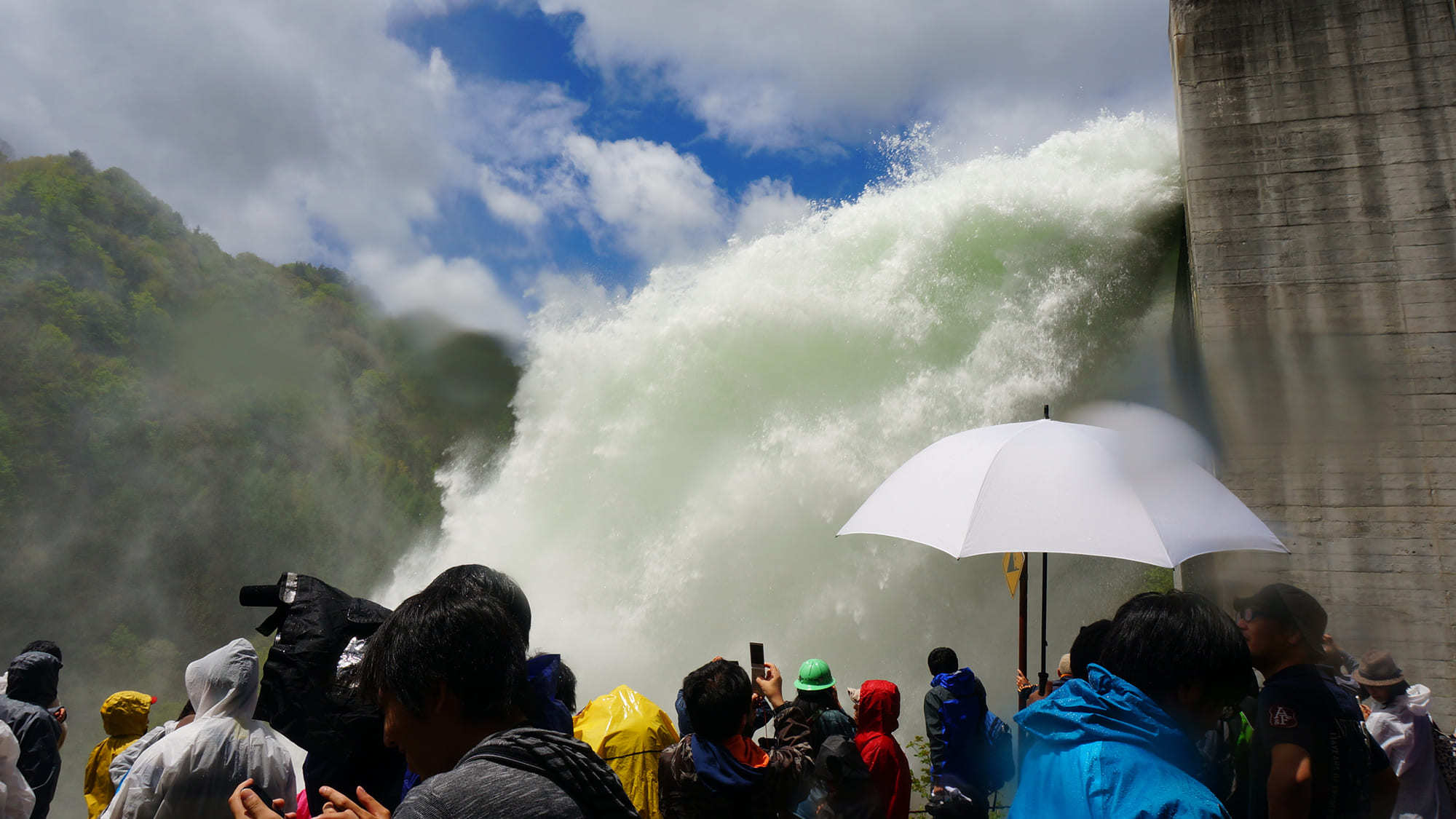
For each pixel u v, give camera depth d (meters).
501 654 1.85
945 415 14.23
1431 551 9.18
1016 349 14.07
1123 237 13.88
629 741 3.72
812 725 4.19
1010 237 14.45
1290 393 9.91
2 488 49.34
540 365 17.12
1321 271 10.05
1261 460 9.88
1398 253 9.84
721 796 3.20
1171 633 2.18
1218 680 2.17
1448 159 9.84
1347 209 10.08
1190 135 10.77
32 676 5.02
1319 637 3.00
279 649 2.80
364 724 2.76
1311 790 2.67
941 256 14.72
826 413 14.96
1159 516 3.61
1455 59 9.98
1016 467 3.83
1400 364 9.63
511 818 1.54
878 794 3.62
